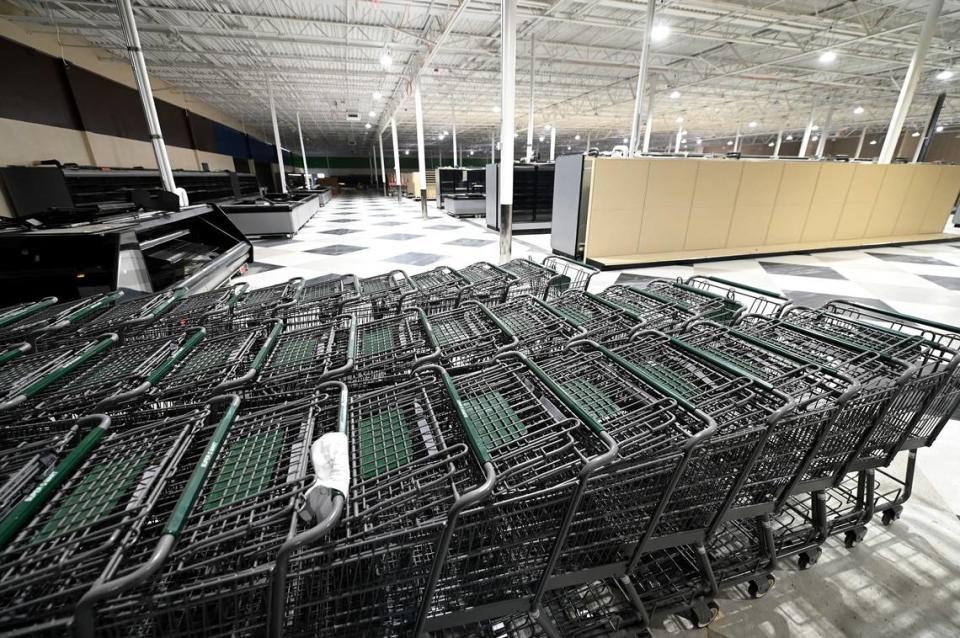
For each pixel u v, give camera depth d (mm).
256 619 923
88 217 3473
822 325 2156
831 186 7758
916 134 24016
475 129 28641
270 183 25578
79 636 692
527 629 1323
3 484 960
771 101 17109
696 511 1343
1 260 2836
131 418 1307
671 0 6879
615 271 6258
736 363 1713
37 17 6258
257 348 1804
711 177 6867
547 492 999
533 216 10695
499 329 1957
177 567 833
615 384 1482
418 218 13625
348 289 2709
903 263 6777
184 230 4797
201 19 7527
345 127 27594
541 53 10461
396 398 1378
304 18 7605
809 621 1383
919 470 2027
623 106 17984
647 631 1327
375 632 1034
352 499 999
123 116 9344
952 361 1558
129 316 2133
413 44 8984
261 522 860
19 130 6371
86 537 801
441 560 941
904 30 8703
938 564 1578
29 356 1652
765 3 7551
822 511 1579
